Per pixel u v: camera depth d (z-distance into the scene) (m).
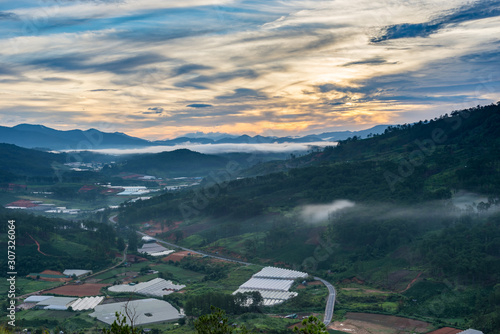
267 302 166.12
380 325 141.62
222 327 56.03
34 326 139.88
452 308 155.12
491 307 146.88
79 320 143.75
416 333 133.50
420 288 173.00
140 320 145.25
